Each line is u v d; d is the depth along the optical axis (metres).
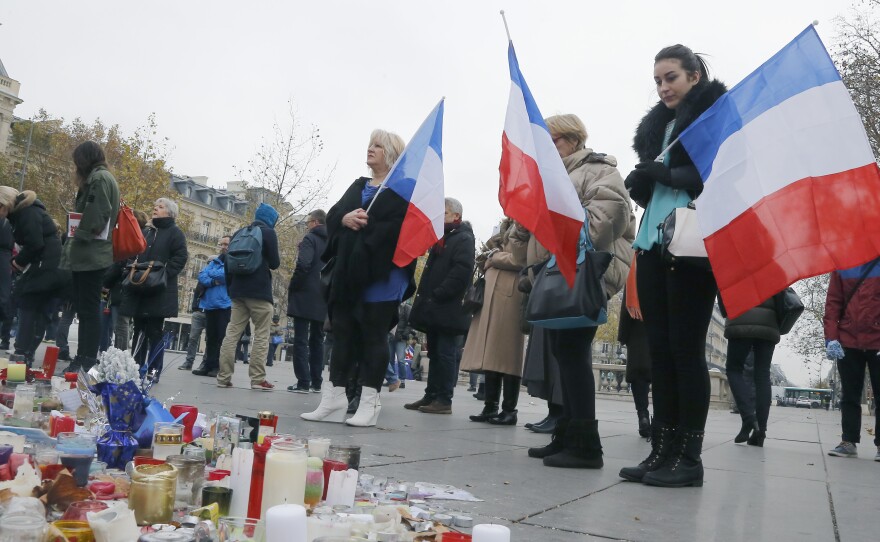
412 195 5.15
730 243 3.23
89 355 6.21
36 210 7.45
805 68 3.35
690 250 3.32
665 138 3.74
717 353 101.38
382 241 5.07
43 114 57.62
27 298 7.48
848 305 6.20
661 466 3.61
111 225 6.21
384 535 1.83
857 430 6.20
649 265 3.60
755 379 6.80
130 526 1.64
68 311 9.01
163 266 7.41
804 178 3.23
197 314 11.05
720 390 18.91
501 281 6.84
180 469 2.13
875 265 6.07
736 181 3.28
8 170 52.97
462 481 3.24
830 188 3.20
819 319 39.75
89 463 2.17
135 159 39.97
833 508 3.28
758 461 5.24
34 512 1.55
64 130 48.81
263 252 7.97
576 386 4.02
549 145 3.73
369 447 4.11
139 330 7.91
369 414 5.23
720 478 4.07
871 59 20.89
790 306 6.66
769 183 3.25
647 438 6.45
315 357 8.54
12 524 1.46
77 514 1.69
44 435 2.78
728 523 2.75
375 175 5.43
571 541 2.28
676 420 3.66
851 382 6.22
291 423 4.98
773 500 3.38
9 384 3.86
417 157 5.24
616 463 4.40
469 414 7.82
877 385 6.16
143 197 39.91
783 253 3.17
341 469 2.36
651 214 3.58
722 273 3.21
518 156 3.79
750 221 3.23
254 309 7.92
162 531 1.61
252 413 5.27
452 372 7.61
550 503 2.89
